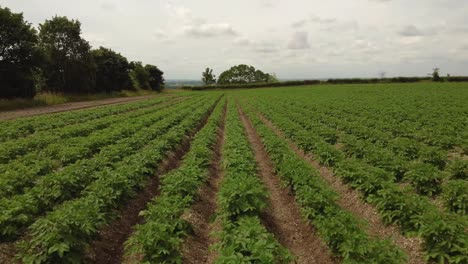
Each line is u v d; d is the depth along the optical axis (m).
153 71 107.75
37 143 16.95
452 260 6.92
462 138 16.41
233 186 9.60
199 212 10.58
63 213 7.60
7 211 8.18
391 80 98.38
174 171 12.52
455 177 11.33
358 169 12.04
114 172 11.14
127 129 20.56
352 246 7.16
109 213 9.25
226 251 6.61
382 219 9.55
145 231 7.47
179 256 7.41
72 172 11.20
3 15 41.12
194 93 85.75
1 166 12.40
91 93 68.88
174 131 19.84
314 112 30.70
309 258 8.63
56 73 60.25
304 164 13.13
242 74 171.25
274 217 10.83
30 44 44.97
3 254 7.54
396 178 12.07
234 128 22.48
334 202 9.91
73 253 7.24
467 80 91.38
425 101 36.72
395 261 6.61
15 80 45.00
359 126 20.81
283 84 109.62
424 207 8.66
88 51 62.03
